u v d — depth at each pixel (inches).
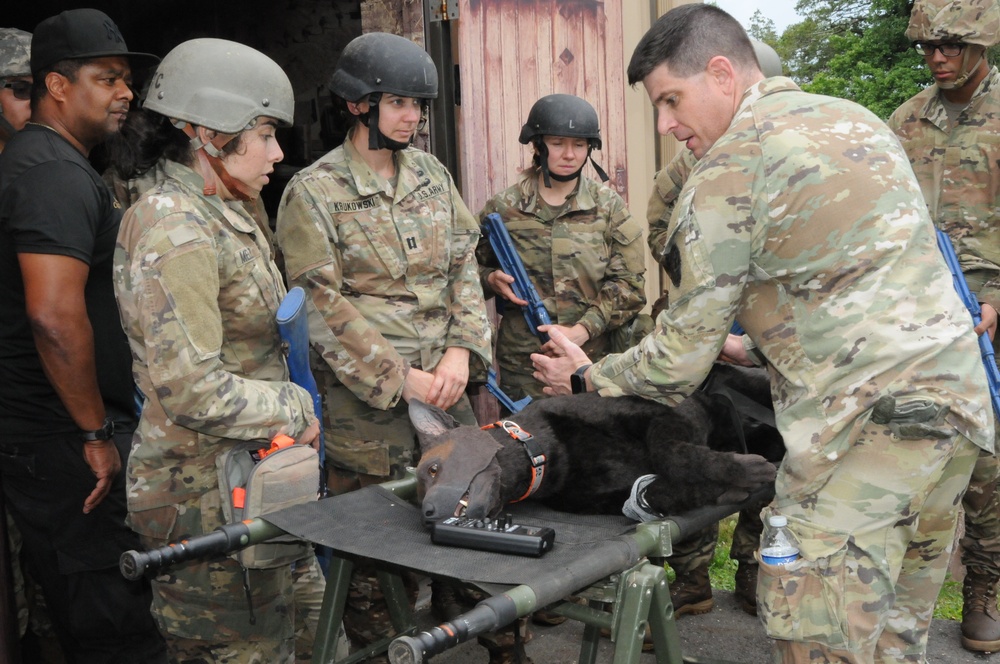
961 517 192.4
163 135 99.0
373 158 136.4
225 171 101.7
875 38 1051.3
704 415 111.8
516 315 169.3
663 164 250.4
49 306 104.3
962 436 89.0
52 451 111.7
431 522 88.4
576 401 107.3
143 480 98.7
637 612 83.6
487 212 174.2
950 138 159.5
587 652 108.6
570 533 93.8
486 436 97.6
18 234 105.4
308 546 103.7
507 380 171.6
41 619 138.5
